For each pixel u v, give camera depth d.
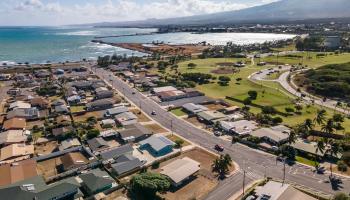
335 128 144.38
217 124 151.38
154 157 120.50
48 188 92.56
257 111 173.75
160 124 156.50
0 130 148.62
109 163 114.38
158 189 94.81
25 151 123.50
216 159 113.12
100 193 95.62
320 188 98.94
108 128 150.38
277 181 102.38
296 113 169.38
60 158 118.94
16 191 90.25
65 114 170.38
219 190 98.38
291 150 120.19
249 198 91.50
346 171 108.88
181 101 192.50
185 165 107.94
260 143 131.50
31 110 170.38
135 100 197.12
